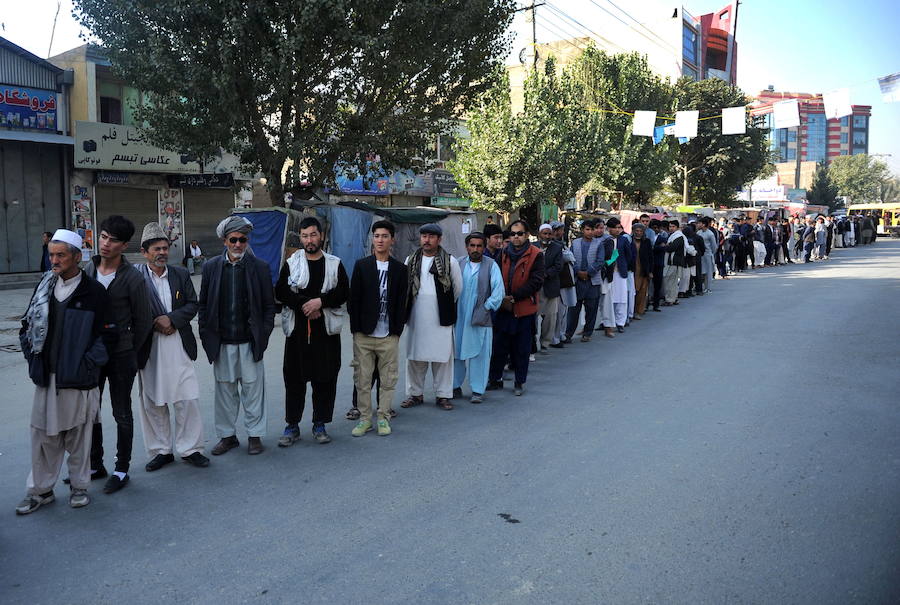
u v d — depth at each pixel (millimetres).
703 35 56531
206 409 6699
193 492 4570
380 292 5746
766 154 42875
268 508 4285
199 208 20844
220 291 5203
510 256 7164
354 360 5875
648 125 20406
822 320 11695
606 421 6059
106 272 4629
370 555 3645
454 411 6531
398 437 5730
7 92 16500
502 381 7617
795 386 7199
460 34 13531
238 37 11914
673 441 5449
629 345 9891
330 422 6207
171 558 3652
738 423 5906
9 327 11398
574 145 26016
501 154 23547
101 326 4293
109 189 18625
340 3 11789
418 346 6500
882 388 7059
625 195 32938
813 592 3223
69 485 4777
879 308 13016
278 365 8812
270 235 13641
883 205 54469
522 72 35812
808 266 24219
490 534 3867
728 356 8867
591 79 30672
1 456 5320
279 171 13969
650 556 3578
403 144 14680
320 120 13508
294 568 3518
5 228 16797
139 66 12414
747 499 4293
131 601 3232
